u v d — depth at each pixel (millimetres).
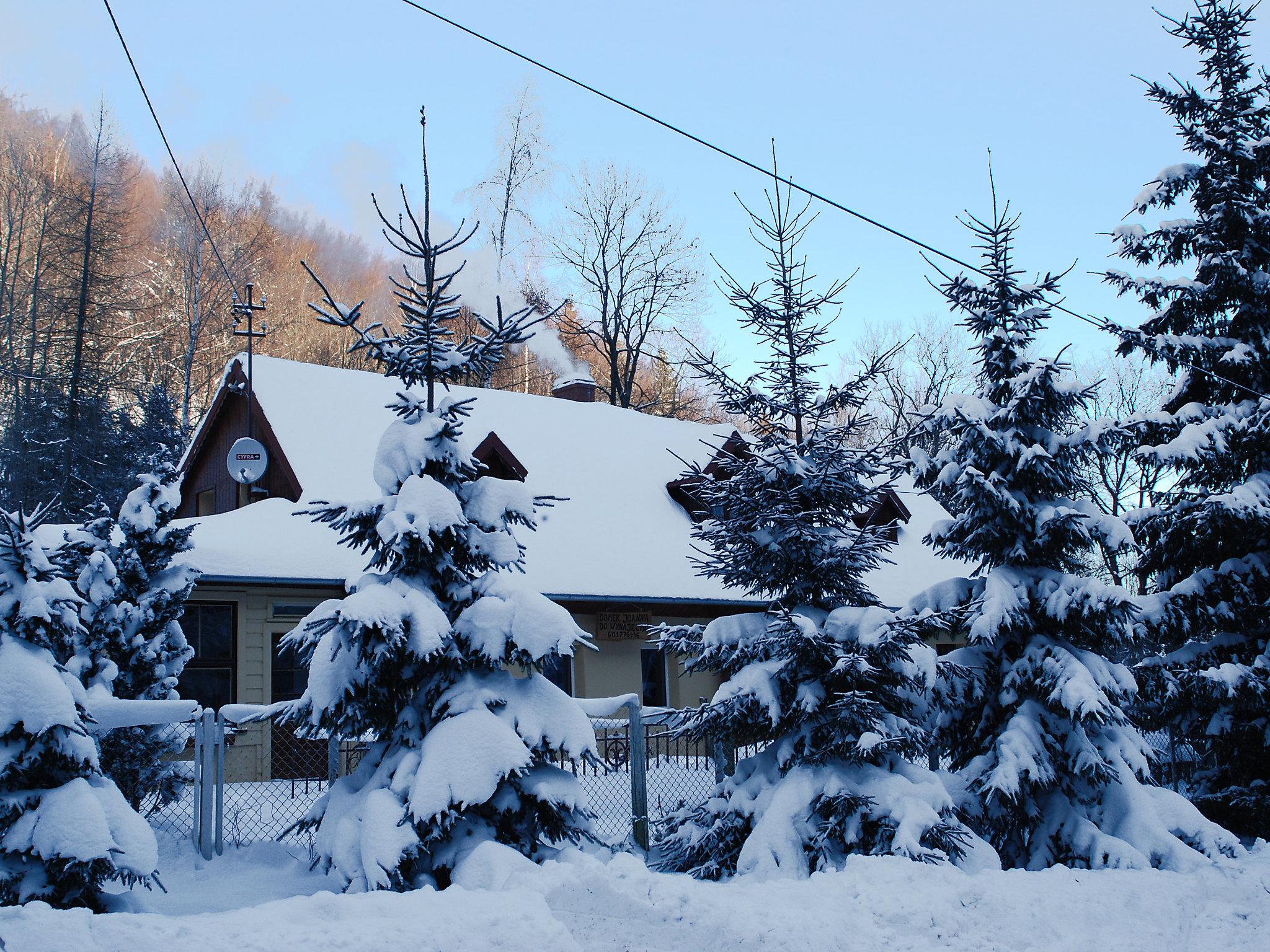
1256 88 14305
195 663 15727
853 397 10484
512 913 6129
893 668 9539
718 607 20906
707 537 10234
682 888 7020
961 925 7289
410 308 8953
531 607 8172
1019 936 7340
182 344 39844
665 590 19500
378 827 7359
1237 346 13656
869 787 9148
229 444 21781
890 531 10227
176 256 41656
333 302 8547
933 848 8734
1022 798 10336
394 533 7844
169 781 10328
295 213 51094
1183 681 12734
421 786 7441
